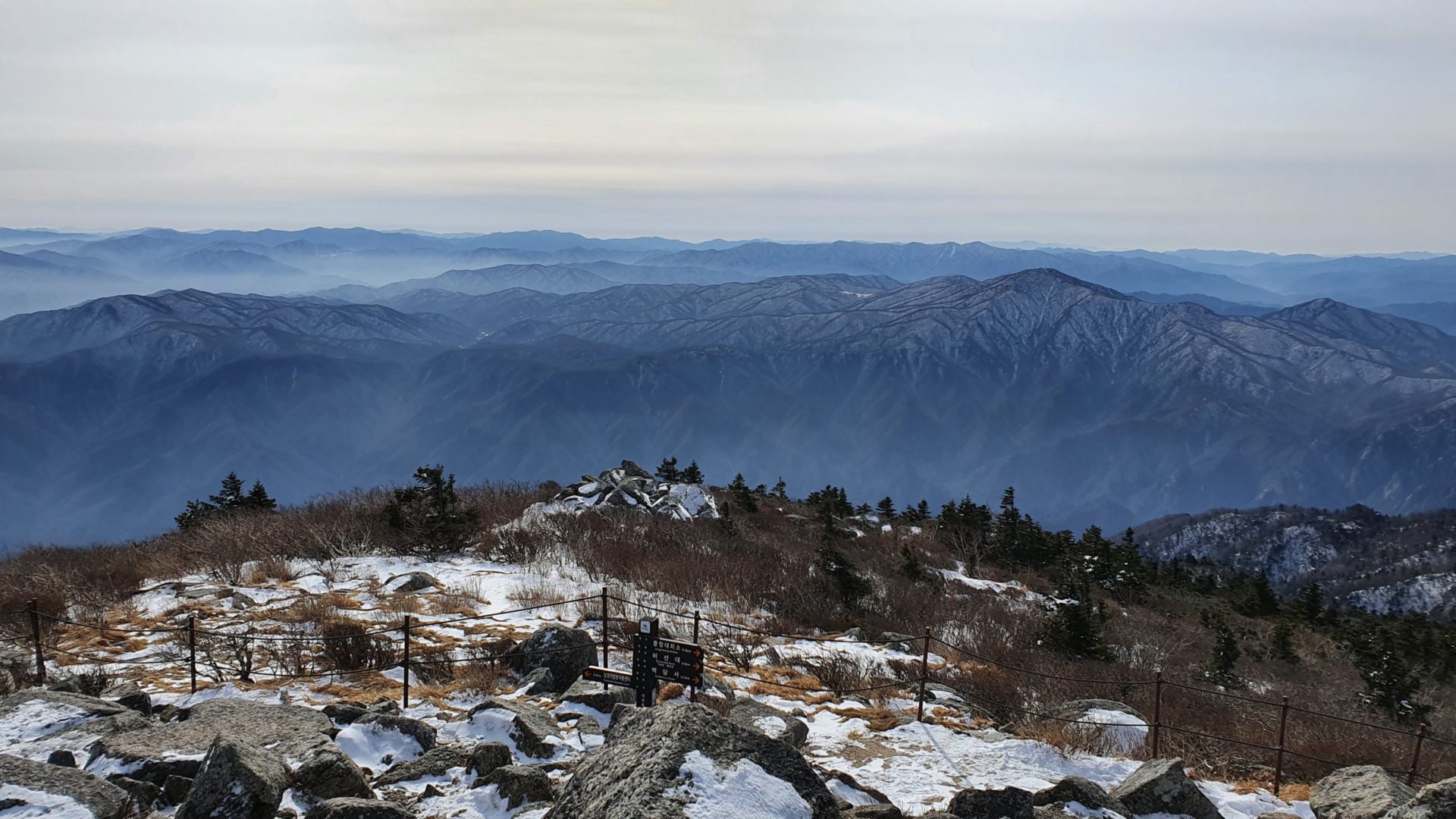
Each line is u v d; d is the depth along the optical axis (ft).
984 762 31.53
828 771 26.58
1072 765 32.12
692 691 28.19
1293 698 56.44
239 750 20.74
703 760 17.42
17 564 62.80
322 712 30.40
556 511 82.17
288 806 21.91
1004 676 48.06
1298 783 35.22
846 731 34.71
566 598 54.85
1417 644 78.33
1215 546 416.46
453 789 24.81
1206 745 38.52
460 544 69.56
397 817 19.79
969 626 65.10
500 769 23.80
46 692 29.09
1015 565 115.96
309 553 64.95
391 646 41.83
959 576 100.12
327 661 40.09
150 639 42.91
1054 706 41.24
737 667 44.73
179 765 23.34
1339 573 340.18
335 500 86.12
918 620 65.72
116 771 23.17
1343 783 28.25
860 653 50.93
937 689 43.75
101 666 37.11
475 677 37.68
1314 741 41.98
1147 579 117.91
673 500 94.02
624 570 63.36
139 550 68.23
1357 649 72.69
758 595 63.36
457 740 28.60
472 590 55.26
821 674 44.39
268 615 47.32
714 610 57.67
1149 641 72.18
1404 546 339.77
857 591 67.92
